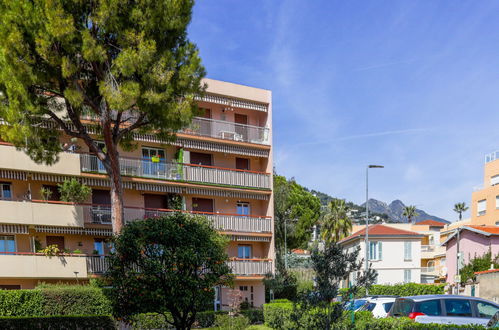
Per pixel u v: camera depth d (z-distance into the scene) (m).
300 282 41.84
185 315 16.86
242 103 34.41
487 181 54.06
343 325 9.81
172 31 20.14
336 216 65.25
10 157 25.36
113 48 19.73
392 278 48.44
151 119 20.83
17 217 24.97
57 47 18.27
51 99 20.80
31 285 25.83
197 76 20.67
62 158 26.92
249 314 29.81
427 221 80.19
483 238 43.16
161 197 32.25
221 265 17.28
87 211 27.83
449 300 14.39
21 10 17.92
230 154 35.00
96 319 21.39
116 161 21.19
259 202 35.53
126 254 16.61
